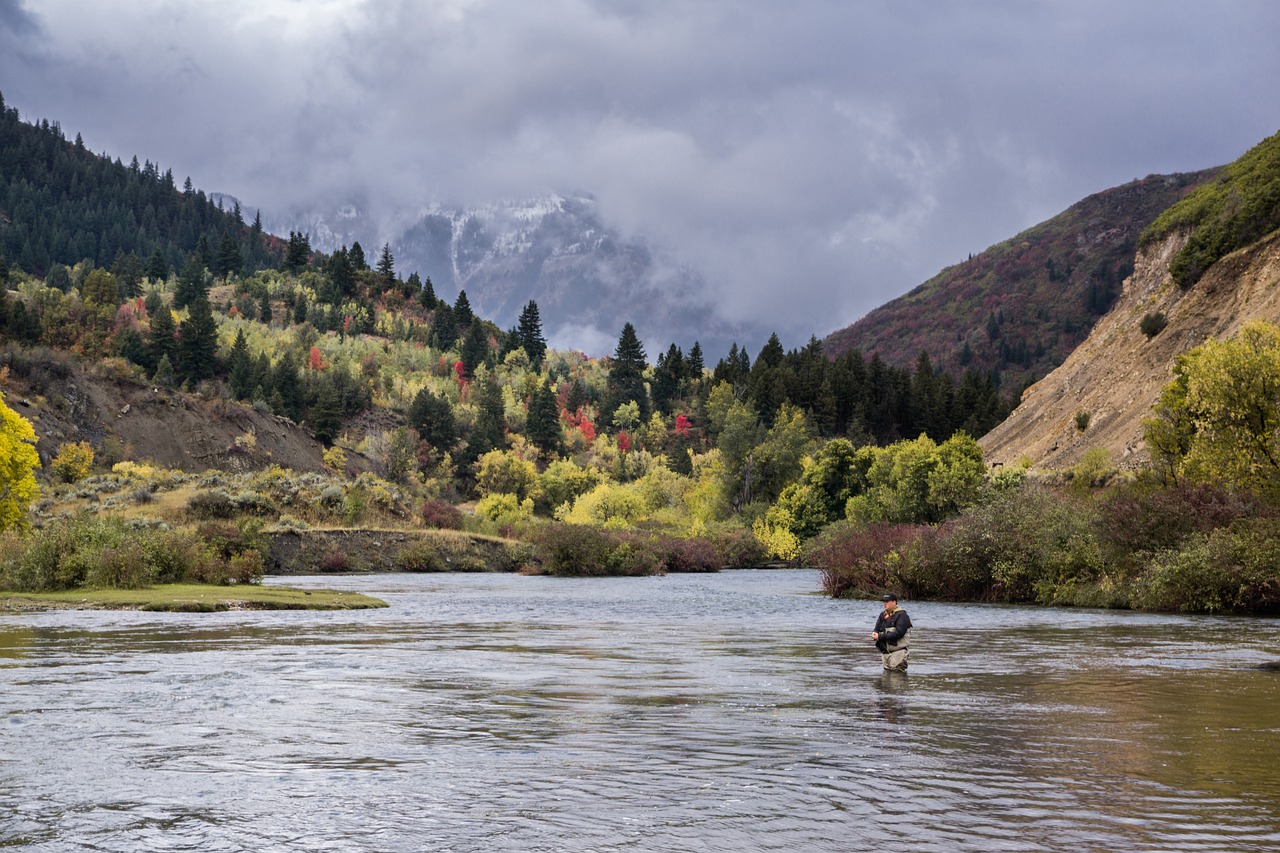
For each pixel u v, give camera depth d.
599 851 7.50
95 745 11.46
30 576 38.81
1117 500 40.66
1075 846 7.53
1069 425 89.56
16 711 13.77
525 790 9.33
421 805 8.81
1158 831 7.90
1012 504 43.16
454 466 162.88
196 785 9.58
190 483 84.69
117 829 8.16
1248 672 18.33
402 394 190.38
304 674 17.70
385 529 79.25
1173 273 87.81
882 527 51.97
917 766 10.30
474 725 12.71
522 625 29.31
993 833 7.87
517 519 109.06
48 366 130.00
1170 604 35.84
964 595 43.06
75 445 113.00
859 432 175.38
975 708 14.11
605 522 110.69
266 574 66.75
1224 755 10.81
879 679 17.33
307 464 141.12
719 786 9.46
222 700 14.72
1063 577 39.88
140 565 39.75
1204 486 39.59
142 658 20.02
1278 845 7.52
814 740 11.70
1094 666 19.33
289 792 9.29
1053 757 10.72
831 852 7.43
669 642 24.23
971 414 175.50
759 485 122.38
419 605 39.00
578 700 14.81
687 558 81.62
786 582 62.41
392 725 12.71
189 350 173.75
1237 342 41.50
